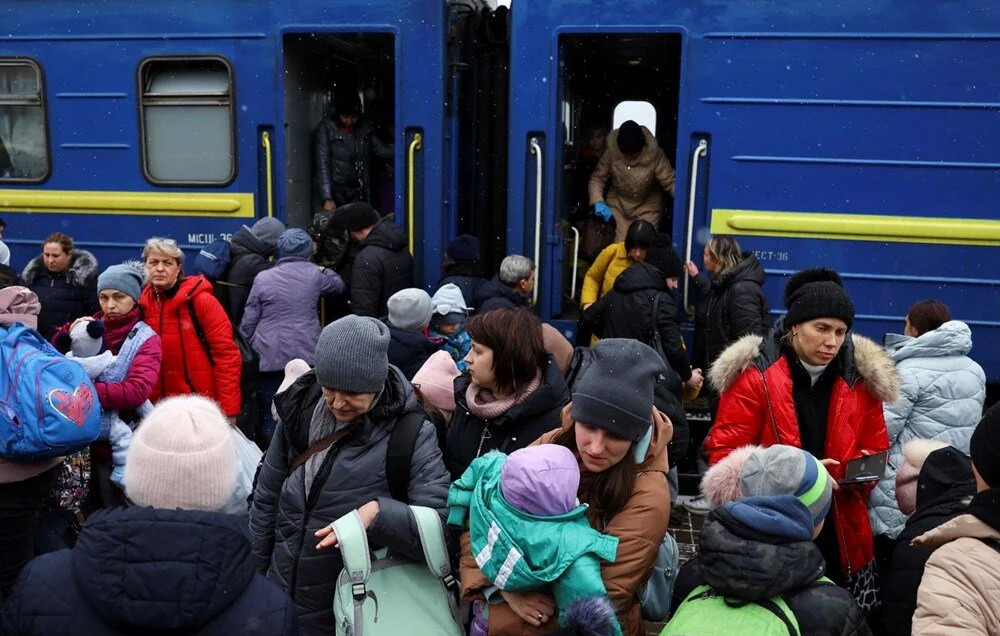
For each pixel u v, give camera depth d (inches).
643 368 97.7
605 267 255.1
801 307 128.6
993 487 80.6
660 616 110.7
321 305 267.1
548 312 261.7
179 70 278.5
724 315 216.8
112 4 276.7
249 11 268.1
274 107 269.9
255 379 215.8
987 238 237.8
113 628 68.9
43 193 288.8
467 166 289.3
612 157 285.1
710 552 87.4
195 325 199.8
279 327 238.7
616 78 317.1
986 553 77.6
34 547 156.3
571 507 94.0
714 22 243.6
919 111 237.5
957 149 237.1
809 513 89.4
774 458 97.0
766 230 246.8
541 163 254.5
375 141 302.8
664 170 281.7
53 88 283.9
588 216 291.9
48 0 280.8
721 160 247.0
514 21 252.2
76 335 172.4
